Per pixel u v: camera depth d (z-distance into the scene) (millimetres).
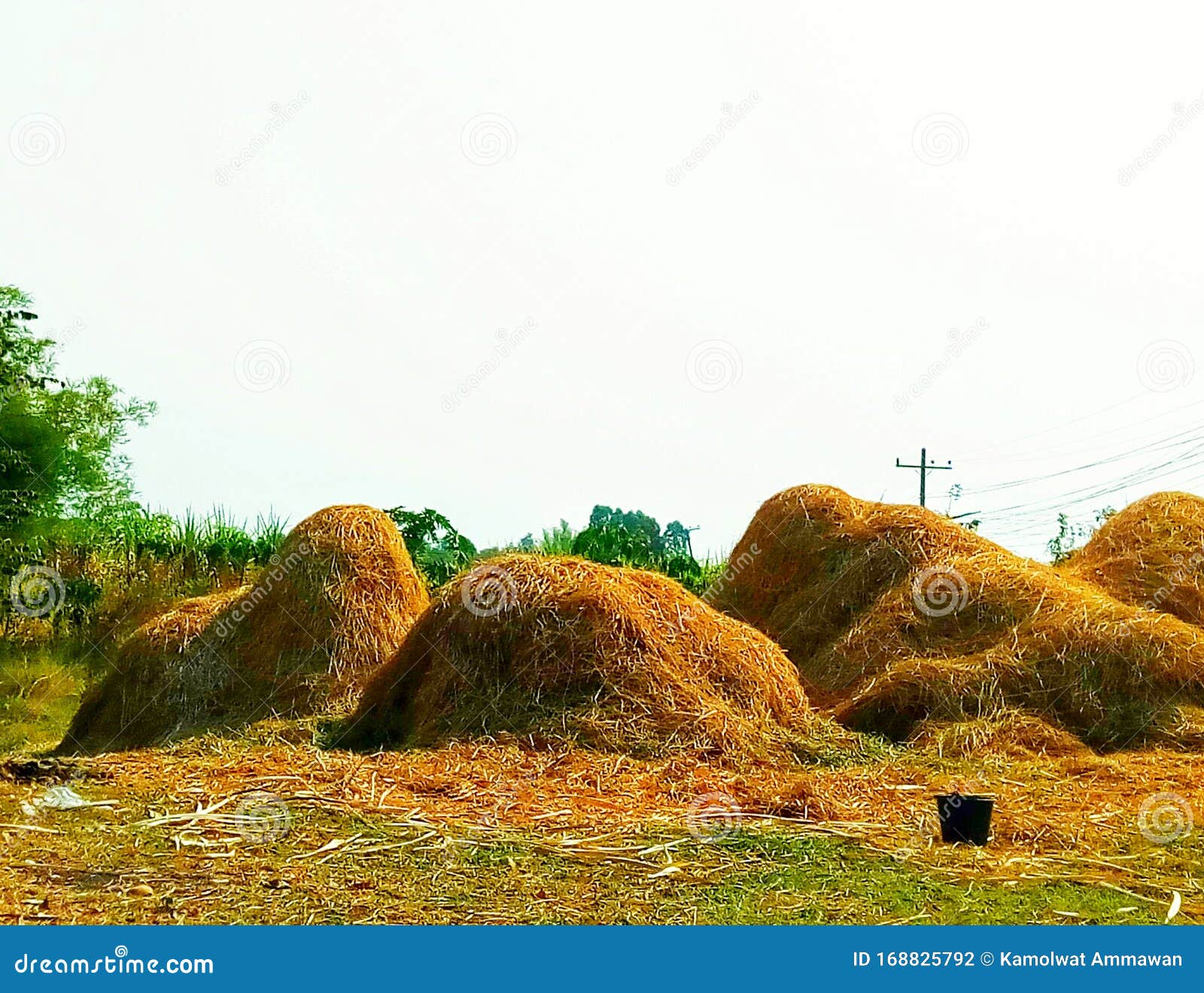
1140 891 5973
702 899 5574
